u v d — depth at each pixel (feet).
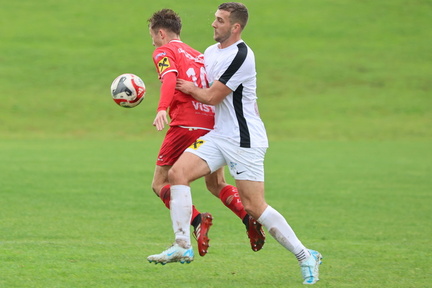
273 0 543.39
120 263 82.64
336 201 147.33
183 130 77.15
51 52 431.43
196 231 73.92
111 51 436.76
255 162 72.69
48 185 162.91
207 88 75.15
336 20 504.43
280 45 456.86
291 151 255.50
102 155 232.73
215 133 73.46
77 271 77.20
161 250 91.97
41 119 325.83
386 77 406.62
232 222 119.14
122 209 131.03
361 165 215.31
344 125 326.85
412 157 238.89
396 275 78.59
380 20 505.25
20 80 383.04
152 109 344.90
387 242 102.63
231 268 81.66
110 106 348.79
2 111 334.24
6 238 98.89
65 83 381.81
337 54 444.55
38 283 70.74
